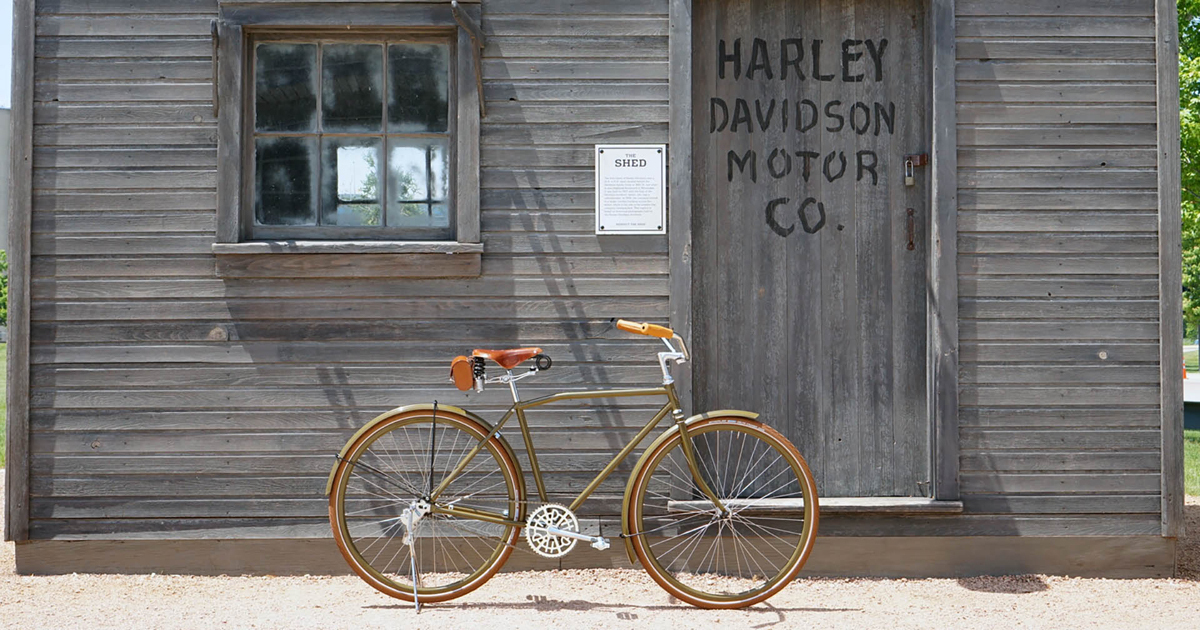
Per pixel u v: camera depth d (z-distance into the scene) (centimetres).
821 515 409
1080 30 415
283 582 397
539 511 366
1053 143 413
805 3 423
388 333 407
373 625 337
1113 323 412
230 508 407
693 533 408
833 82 423
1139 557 411
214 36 402
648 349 408
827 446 420
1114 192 413
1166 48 412
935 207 410
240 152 408
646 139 412
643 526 394
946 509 404
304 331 407
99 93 407
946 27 411
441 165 418
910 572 409
